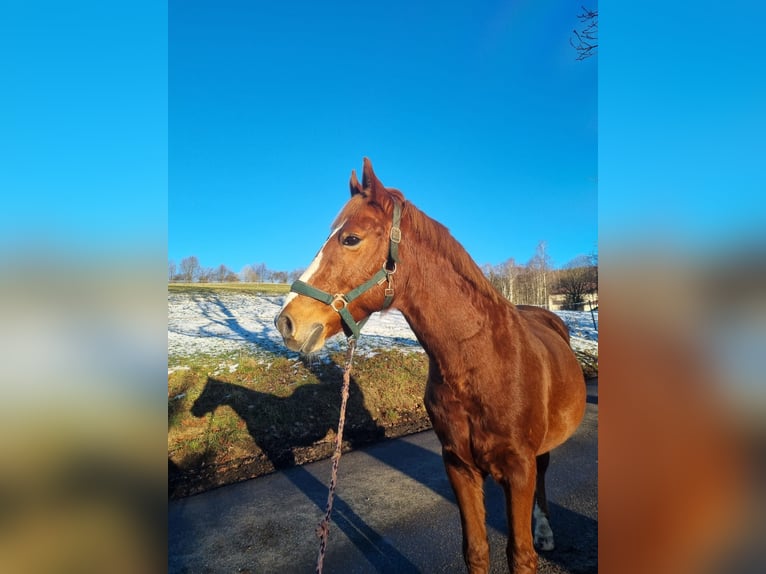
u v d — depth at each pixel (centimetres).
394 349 816
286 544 297
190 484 410
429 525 313
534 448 176
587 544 274
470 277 182
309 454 483
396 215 183
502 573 251
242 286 2364
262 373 651
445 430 182
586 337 1247
